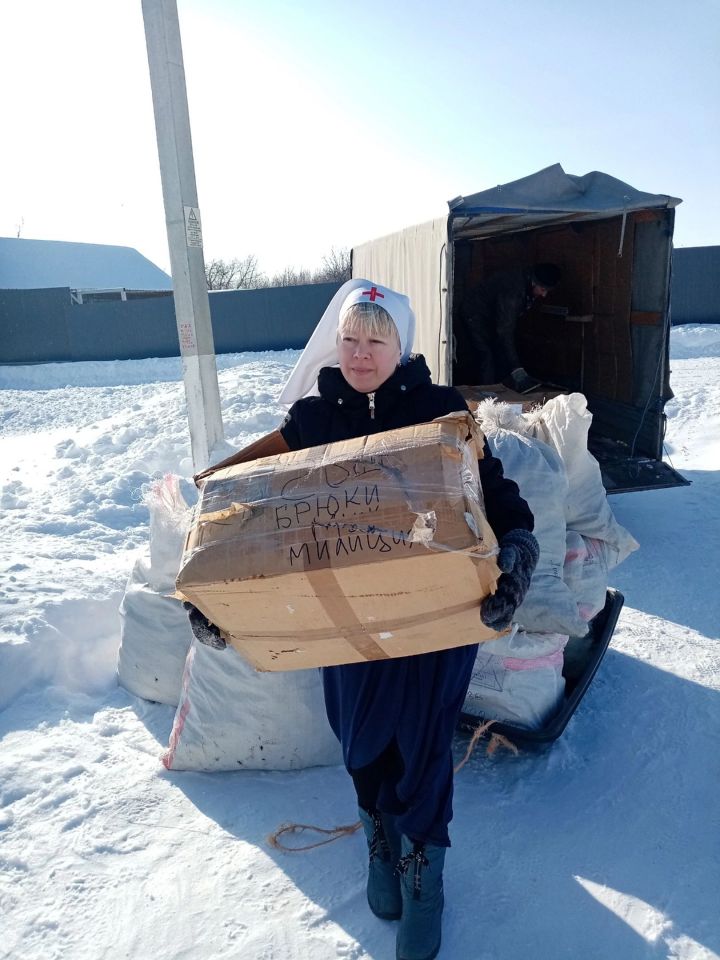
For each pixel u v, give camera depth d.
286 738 2.90
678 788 2.83
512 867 2.47
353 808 2.74
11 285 38.38
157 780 2.94
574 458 3.51
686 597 4.70
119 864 2.52
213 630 2.01
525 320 9.56
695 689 3.52
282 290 25.62
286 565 1.72
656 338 7.03
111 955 2.19
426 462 1.79
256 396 11.52
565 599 3.01
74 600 4.07
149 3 6.66
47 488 7.80
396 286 7.43
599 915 2.28
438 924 2.13
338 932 2.25
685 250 23.08
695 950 2.14
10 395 19.75
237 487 1.92
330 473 1.84
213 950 2.20
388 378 2.17
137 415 10.98
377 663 2.12
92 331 26.58
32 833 2.66
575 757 3.03
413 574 1.69
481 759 3.01
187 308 7.13
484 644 2.91
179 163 6.91
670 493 7.04
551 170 6.24
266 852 2.55
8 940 2.25
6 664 3.51
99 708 3.45
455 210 6.00
